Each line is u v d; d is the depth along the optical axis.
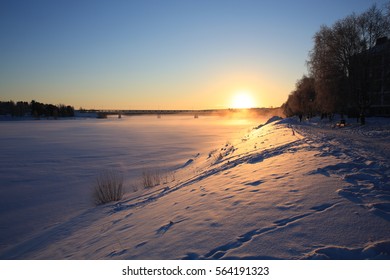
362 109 29.62
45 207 10.18
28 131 57.53
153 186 11.60
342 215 3.87
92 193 11.63
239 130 54.91
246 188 6.18
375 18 28.72
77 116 195.62
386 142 13.56
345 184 5.38
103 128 69.12
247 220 4.16
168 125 84.38
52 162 20.34
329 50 30.50
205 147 27.61
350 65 29.17
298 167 7.56
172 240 4.01
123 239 4.84
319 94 33.03
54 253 5.48
